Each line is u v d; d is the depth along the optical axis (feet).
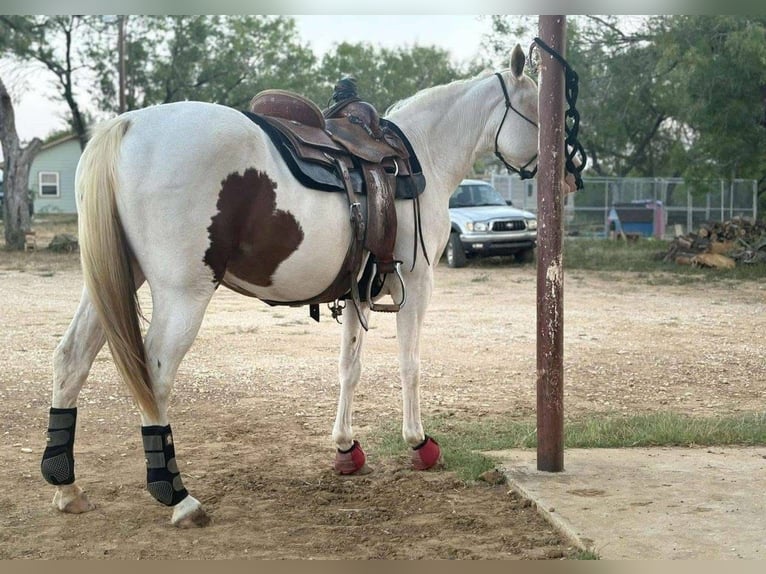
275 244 14.42
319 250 14.96
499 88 19.49
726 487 16.25
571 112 18.21
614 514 14.65
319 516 15.12
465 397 25.46
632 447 19.62
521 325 39.60
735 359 31.53
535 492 15.88
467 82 19.54
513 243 68.18
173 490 14.25
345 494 16.47
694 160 75.87
